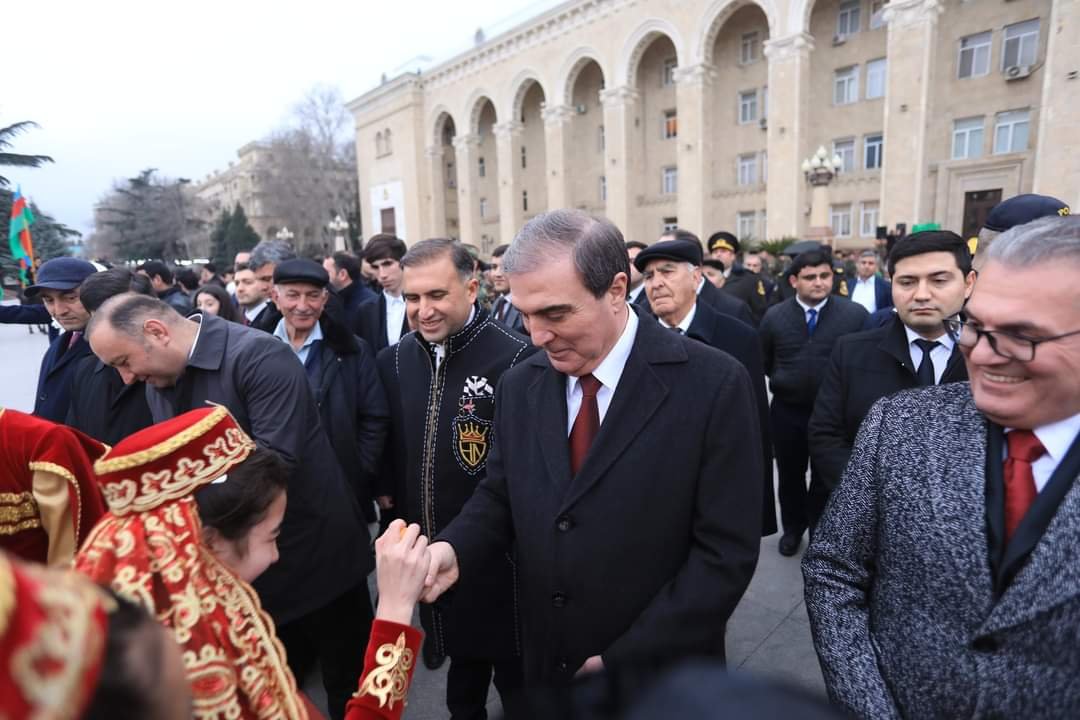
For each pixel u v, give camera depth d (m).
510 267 1.29
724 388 1.39
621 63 23.38
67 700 0.43
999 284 0.93
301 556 2.06
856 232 19.77
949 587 1.00
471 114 30.73
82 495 1.69
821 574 1.26
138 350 1.89
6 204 18.83
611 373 1.42
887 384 2.48
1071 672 0.85
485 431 2.21
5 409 1.66
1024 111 16.05
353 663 2.32
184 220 52.19
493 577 2.01
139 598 0.93
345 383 2.93
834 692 1.12
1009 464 1.01
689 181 21.89
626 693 0.51
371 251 4.51
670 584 1.35
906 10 16.42
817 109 20.05
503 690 2.15
